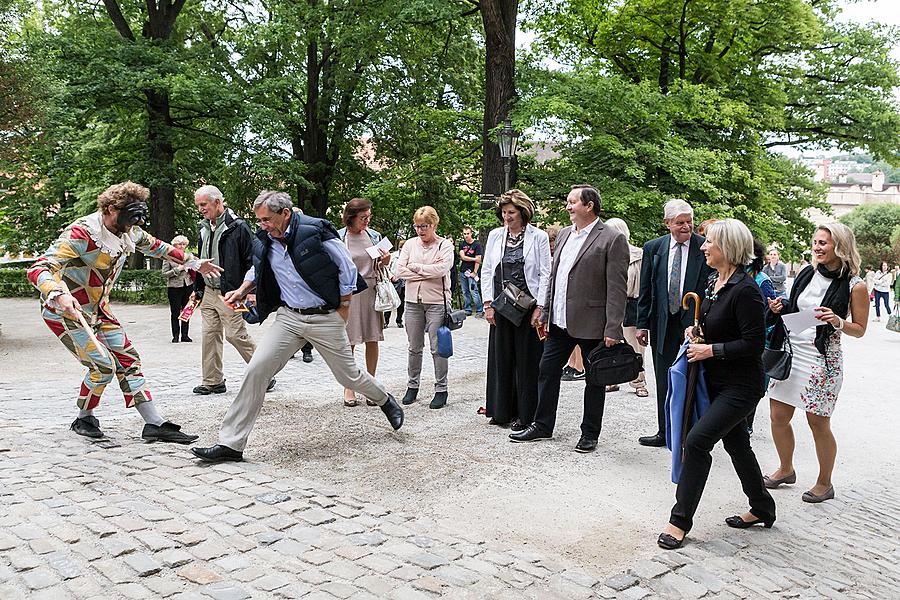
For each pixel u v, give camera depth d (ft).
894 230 181.47
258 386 16.28
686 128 56.65
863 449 20.86
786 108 68.69
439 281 22.84
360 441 18.39
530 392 19.79
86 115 66.49
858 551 13.28
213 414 20.67
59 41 64.03
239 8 78.59
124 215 16.71
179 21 75.97
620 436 20.07
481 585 10.32
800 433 22.08
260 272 16.46
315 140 78.13
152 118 70.08
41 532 11.27
